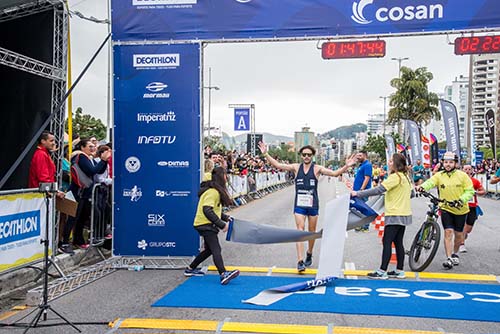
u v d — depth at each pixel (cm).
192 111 847
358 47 822
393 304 621
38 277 695
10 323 565
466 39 809
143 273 815
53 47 923
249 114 2677
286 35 828
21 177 945
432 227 805
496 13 790
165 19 848
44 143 816
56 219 869
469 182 833
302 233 769
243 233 769
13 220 680
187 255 848
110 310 609
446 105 2170
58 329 542
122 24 855
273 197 2758
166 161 852
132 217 859
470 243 1115
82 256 905
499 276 776
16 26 946
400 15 808
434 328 534
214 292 685
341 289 697
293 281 747
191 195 848
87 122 3014
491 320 561
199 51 844
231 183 2012
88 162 927
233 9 837
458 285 721
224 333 523
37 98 941
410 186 768
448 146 2173
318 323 549
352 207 780
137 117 855
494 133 2714
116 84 859
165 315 585
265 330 527
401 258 764
